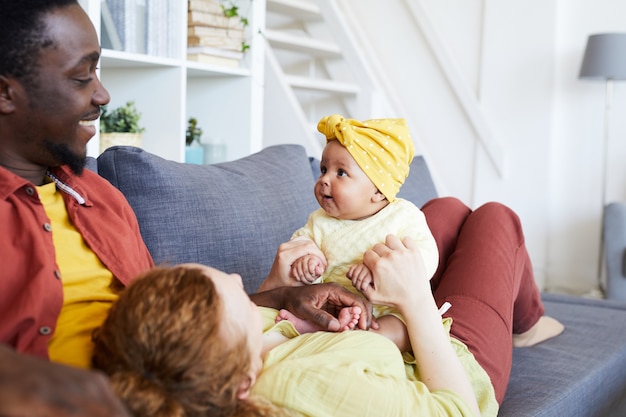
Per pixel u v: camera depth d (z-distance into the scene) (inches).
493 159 181.5
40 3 38.8
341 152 56.8
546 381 68.2
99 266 43.3
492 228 73.0
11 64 38.4
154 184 60.7
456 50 188.9
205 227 63.1
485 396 55.3
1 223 37.2
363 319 49.8
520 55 177.0
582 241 177.2
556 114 176.7
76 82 40.5
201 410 32.3
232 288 36.9
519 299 75.7
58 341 38.6
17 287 36.5
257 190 71.9
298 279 55.1
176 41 105.3
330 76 203.5
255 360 38.1
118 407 21.2
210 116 123.5
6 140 40.4
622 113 170.1
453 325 61.1
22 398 18.7
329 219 59.7
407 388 43.8
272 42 170.1
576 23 173.0
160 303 32.0
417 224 57.4
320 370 41.1
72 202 44.0
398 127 57.7
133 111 106.1
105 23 97.4
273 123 147.4
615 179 172.4
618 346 80.9
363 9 203.3
